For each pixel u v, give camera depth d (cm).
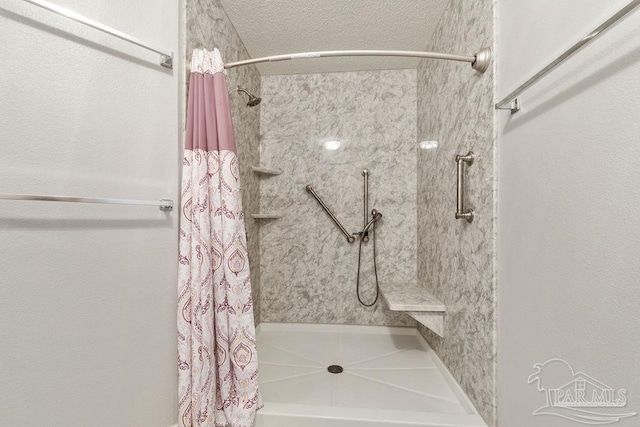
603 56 58
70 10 78
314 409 116
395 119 207
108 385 89
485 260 105
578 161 64
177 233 106
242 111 178
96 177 89
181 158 109
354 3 144
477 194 112
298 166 213
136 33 97
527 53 82
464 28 125
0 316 72
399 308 151
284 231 213
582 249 63
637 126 51
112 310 91
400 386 139
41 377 78
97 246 88
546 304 74
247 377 109
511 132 90
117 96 93
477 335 112
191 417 101
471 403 116
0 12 73
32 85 78
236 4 145
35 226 78
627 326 53
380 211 208
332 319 210
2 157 73
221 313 109
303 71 209
